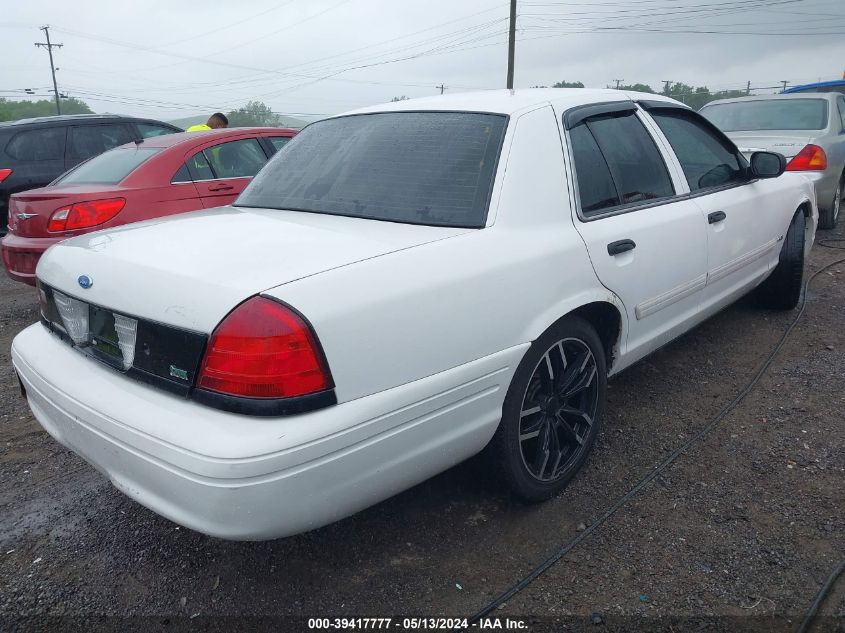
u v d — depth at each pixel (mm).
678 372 4188
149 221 2922
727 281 4020
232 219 2768
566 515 2816
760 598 2322
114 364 2301
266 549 2668
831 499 2846
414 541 2686
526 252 2568
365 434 2057
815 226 5316
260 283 2008
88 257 2469
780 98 8297
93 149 8445
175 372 2068
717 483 3000
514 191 2646
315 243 2326
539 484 2816
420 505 2906
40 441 3602
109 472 2248
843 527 2664
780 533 2646
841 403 3691
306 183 3020
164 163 5645
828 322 4949
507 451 2633
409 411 2174
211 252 2287
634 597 2348
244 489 1873
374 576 2504
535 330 2572
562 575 2471
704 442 3357
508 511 2854
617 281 2986
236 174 6113
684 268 3467
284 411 1926
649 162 3455
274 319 1925
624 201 3188
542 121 2902
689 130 3918
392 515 2846
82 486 3162
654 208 3328
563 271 2699
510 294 2479
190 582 2512
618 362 3188
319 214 2775
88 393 2273
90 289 2365
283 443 1895
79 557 2660
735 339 4680
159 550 2691
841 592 2332
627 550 2586
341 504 2080
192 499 1919
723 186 3990
